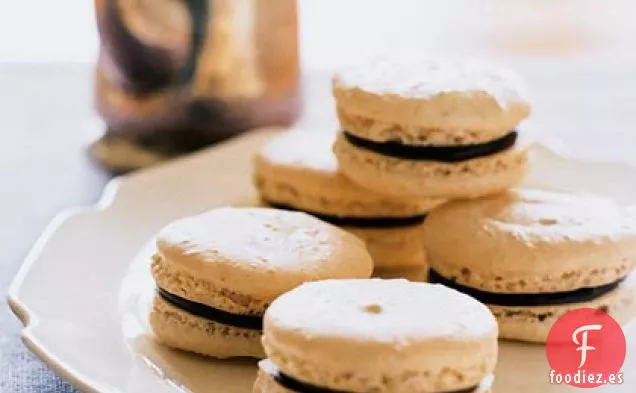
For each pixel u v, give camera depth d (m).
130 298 0.38
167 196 0.43
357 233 0.41
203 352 0.35
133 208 0.42
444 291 0.33
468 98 0.38
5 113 0.51
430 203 0.41
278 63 0.47
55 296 0.37
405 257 0.41
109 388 0.33
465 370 0.31
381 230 0.41
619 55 0.59
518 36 0.66
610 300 0.37
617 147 0.48
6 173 0.46
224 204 0.43
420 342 0.31
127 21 0.46
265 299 0.35
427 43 0.64
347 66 0.41
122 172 0.47
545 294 0.36
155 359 0.35
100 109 0.48
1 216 0.43
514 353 0.36
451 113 0.37
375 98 0.38
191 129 0.48
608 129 0.49
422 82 0.39
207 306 0.35
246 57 0.47
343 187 0.41
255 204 0.43
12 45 0.59
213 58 0.47
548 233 0.37
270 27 0.47
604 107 0.52
